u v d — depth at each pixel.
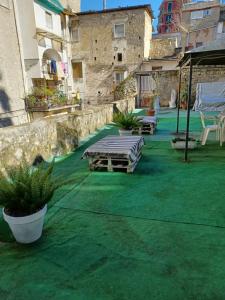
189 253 2.02
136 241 2.22
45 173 2.39
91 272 1.84
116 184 3.62
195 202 2.94
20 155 4.07
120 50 18.67
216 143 5.80
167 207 2.85
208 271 1.80
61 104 13.66
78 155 5.39
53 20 15.12
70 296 1.63
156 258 1.97
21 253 2.10
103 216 2.71
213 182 3.51
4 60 11.35
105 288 1.69
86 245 2.19
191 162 4.50
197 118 10.29
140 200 3.06
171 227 2.42
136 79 16.22
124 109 11.87
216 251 2.03
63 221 2.63
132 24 17.89
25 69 13.60
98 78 19.75
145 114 11.92
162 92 15.60
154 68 18.25
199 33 23.55
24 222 2.09
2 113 11.12
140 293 1.63
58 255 2.06
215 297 1.58
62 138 5.48
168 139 6.64
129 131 6.29
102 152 4.07
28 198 2.15
